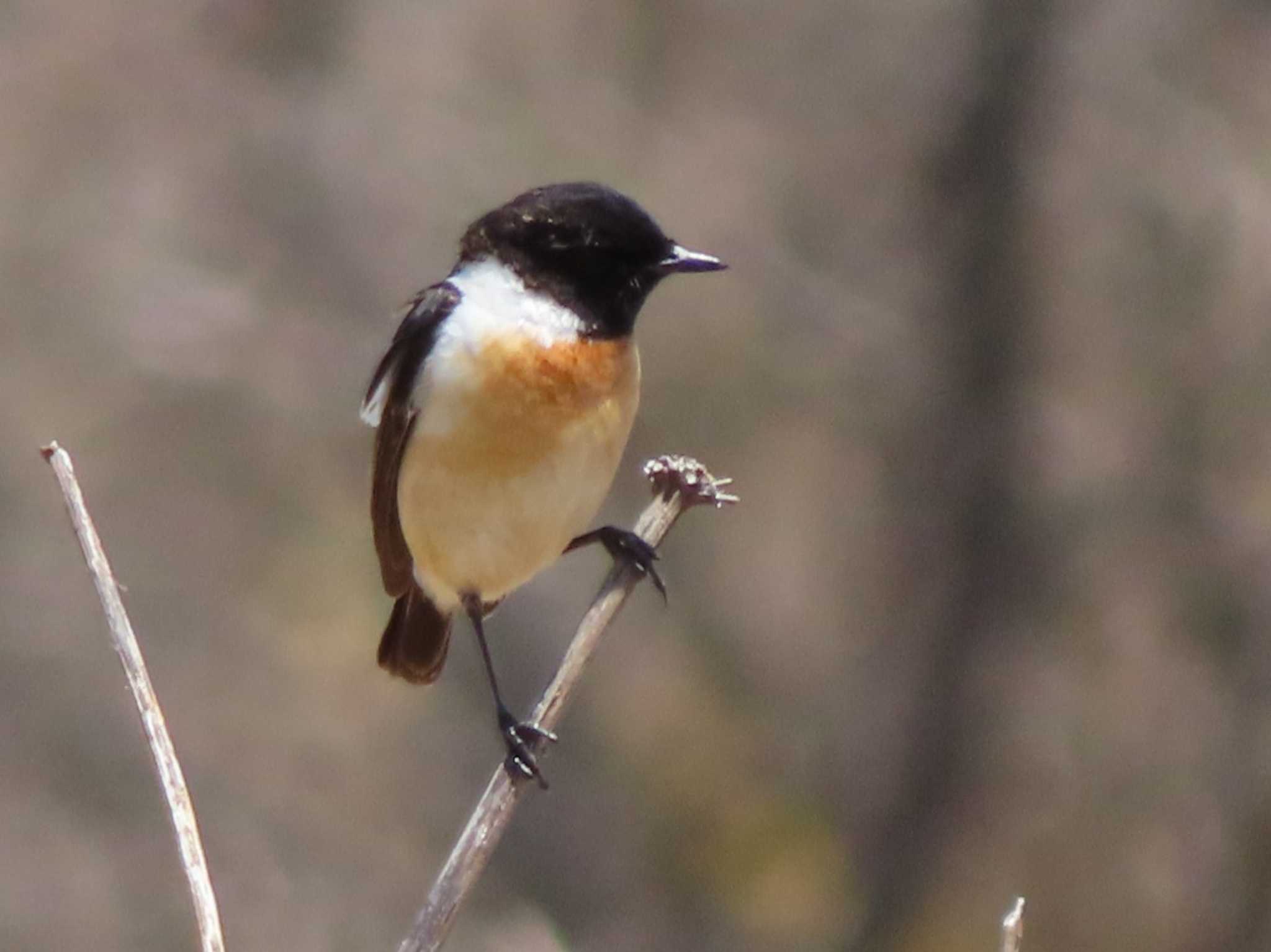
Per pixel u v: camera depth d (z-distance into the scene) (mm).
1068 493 14383
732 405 14984
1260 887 13672
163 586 15766
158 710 5727
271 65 16219
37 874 15078
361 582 15891
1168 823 14031
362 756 15578
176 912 15133
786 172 15375
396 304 15852
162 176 16250
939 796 14586
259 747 15484
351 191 15922
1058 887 14195
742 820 15062
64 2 16484
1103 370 14320
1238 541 13875
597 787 15164
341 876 15109
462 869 6160
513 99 15727
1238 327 14023
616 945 14656
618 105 15633
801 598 15289
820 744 15109
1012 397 14539
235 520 15945
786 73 15508
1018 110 14531
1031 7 14500
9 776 15312
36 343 16047
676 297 15047
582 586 15727
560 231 7184
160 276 16094
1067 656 14336
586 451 7160
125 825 15406
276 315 16047
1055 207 14523
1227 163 14273
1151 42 14523
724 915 14836
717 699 15312
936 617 14750
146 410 16062
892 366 14938
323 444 16031
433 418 7176
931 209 14883
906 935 14477
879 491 14984
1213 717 13938
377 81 16000
